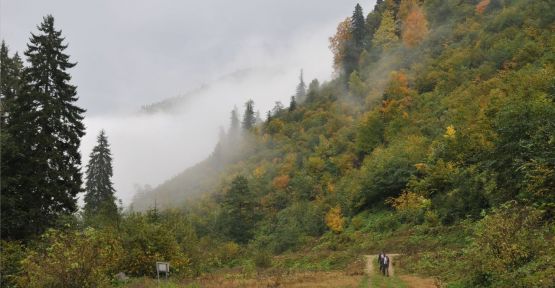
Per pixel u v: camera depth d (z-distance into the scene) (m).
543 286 12.15
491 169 29.89
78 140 31.31
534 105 27.30
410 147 57.41
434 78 87.81
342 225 55.94
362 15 154.12
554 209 21.00
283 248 58.03
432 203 44.62
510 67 67.94
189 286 21.19
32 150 28.19
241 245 68.94
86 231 17.88
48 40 30.28
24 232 26.70
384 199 55.72
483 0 116.56
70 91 31.11
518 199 25.05
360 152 81.31
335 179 76.81
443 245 34.03
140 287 21.80
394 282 21.67
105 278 17.89
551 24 75.69
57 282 15.98
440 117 68.31
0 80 32.31
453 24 115.12
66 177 29.52
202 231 74.44
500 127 28.33
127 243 27.62
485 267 15.73
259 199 83.81
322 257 42.25
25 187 27.25
